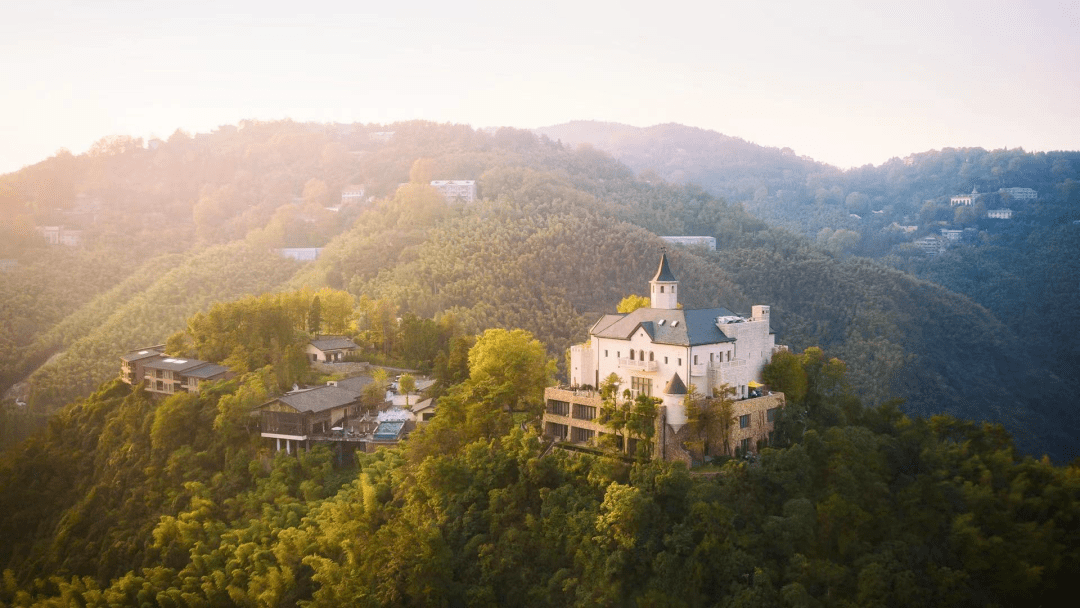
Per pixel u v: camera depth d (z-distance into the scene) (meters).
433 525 112.75
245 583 115.31
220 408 143.00
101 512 147.38
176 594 115.94
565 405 127.62
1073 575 105.12
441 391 159.00
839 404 130.38
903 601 97.25
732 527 98.19
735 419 113.12
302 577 116.19
